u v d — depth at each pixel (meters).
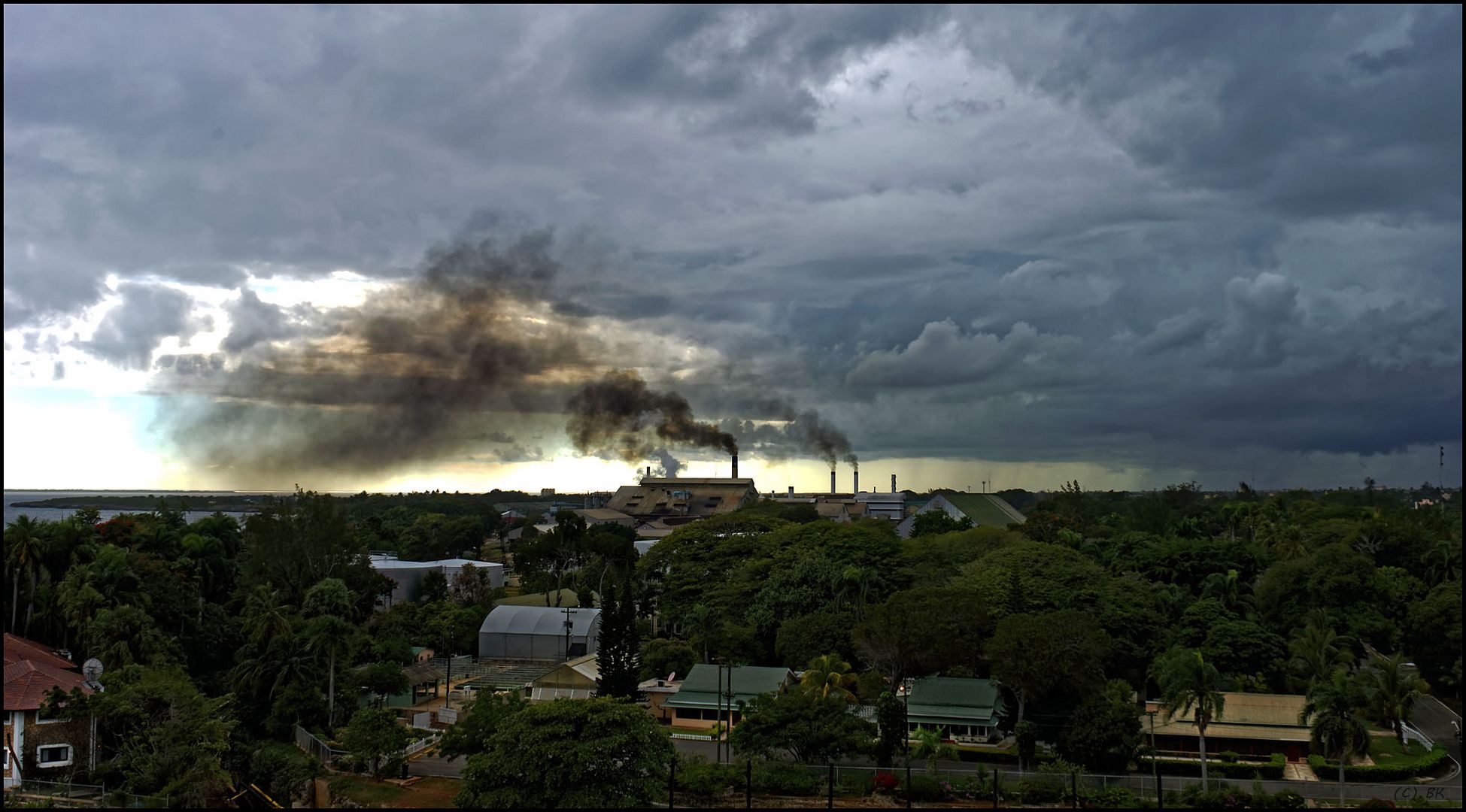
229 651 121.94
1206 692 88.19
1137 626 124.00
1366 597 136.75
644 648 134.38
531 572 197.88
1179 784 90.06
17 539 113.31
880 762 92.94
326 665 107.19
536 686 124.06
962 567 145.88
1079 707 97.44
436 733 106.94
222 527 160.00
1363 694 97.44
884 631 112.00
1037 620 105.06
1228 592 135.50
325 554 150.75
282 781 87.88
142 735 83.00
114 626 99.88
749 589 146.00
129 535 141.38
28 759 82.56
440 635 154.50
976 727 104.56
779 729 91.31
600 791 73.69
